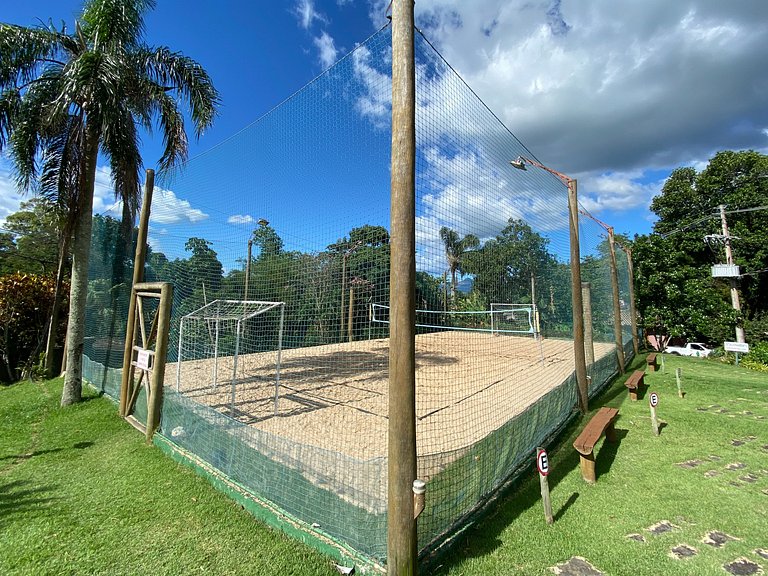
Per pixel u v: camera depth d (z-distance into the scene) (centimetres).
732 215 2120
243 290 735
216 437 376
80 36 729
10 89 681
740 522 301
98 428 526
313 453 294
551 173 635
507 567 246
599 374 760
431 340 1316
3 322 1134
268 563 246
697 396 713
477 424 535
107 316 874
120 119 668
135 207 805
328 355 1067
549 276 761
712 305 1617
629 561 254
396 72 240
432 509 260
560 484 367
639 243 1677
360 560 238
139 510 313
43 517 304
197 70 776
